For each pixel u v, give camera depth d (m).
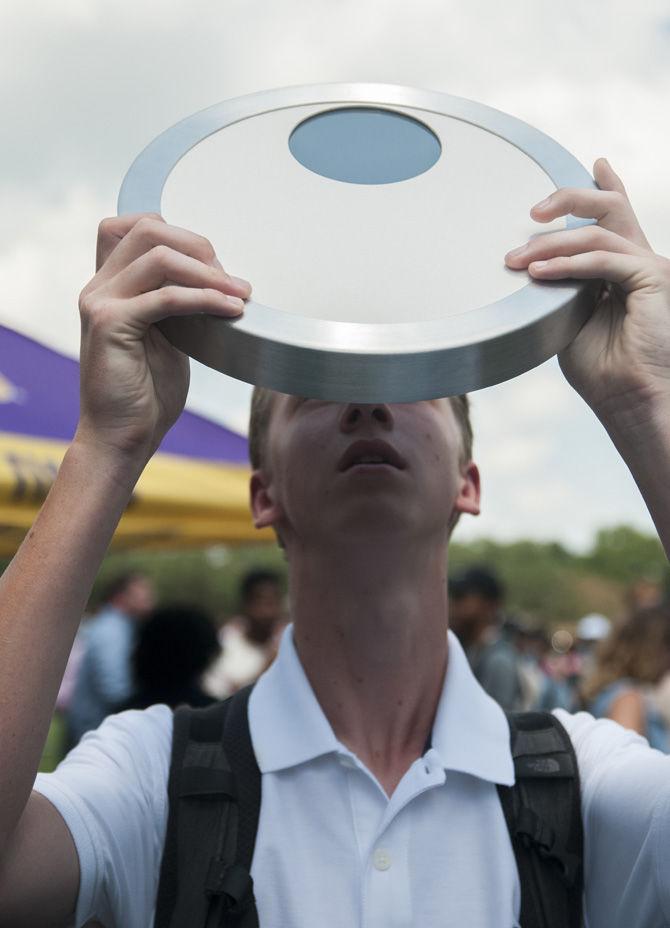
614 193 1.03
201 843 1.09
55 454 2.48
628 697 3.34
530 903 1.08
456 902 1.07
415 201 1.06
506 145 1.13
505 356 0.94
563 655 7.29
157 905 1.07
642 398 1.03
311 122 1.14
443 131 1.14
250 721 1.17
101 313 0.99
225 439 3.18
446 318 0.94
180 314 0.95
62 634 1.00
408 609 1.17
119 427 1.03
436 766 1.12
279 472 1.24
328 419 1.16
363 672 1.18
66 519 1.01
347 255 1.00
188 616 3.46
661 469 1.03
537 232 1.03
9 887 1.01
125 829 1.11
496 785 1.14
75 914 1.08
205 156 1.09
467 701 1.20
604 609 47.53
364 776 1.11
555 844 1.10
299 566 1.21
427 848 1.09
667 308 1.01
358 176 1.09
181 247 0.98
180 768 1.14
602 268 0.98
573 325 1.00
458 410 1.29
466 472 1.31
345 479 1.14
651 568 51.84
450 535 1.31
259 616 5.03
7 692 0.96
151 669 3.39
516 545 49.00
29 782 0.97
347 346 0.90
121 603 4.99
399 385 0.92
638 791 1.10
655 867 1.05
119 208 1.04
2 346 2.63
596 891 1.13
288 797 1.11
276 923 1.05
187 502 2.92
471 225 1.03
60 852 1.05
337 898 1.06
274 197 1.05
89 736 1.22
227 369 0.96
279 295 0.96
